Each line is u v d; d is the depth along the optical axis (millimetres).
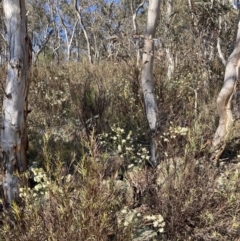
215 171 2789
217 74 6324
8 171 2766
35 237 1985
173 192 2578
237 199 2535
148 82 3863
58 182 2084
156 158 3217
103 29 22750
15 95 2752
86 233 1938
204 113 4281
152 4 3840
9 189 2754
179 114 3633
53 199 2049
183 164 2701
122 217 2271
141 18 16078
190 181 2590
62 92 5438
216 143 3576
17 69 2744
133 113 4641
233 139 3801
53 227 1999
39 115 5027
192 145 2871
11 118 2756
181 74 5324
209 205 2547
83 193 2008
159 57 4957
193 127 3236
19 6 2711
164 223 2359
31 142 4207
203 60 5023
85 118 4309
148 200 2621
